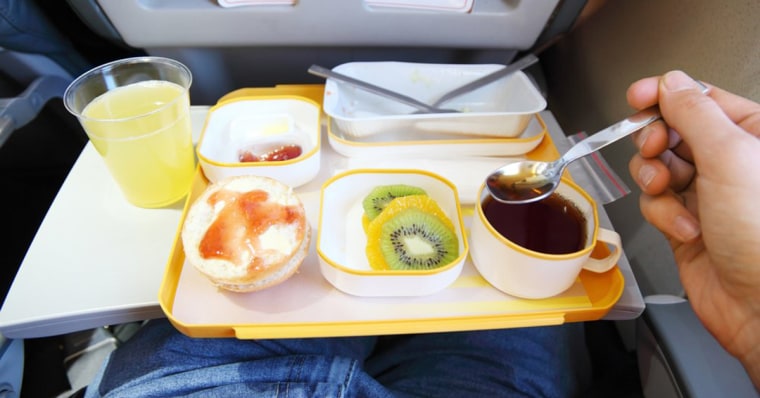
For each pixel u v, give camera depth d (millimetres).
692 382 567
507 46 791
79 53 850
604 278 611
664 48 731
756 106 550
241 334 546
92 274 592
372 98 811
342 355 751
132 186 642
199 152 665
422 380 732
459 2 709
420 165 739
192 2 695
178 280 586
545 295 576
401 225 619
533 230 583
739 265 517
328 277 570
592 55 909
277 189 596
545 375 724
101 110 635
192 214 578
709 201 519
